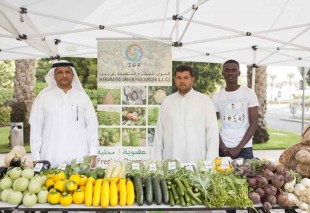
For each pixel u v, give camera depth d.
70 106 4.27
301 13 5.03
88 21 5.14
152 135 5.38
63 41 6.19
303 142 4.04
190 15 4.98
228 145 4.59
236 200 2.89
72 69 4.28
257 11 4.93
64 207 2.88
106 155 5.36
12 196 2.90
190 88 4.45
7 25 4.05
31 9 4.25
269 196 2.96
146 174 3.27
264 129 13.72
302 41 6.11
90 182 3.04
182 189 2.96
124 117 5.34
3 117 17.39
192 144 4.38
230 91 4.67
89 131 4.37
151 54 5.27
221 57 7.22
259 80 13.01
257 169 3.25
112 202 2.88
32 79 12.47
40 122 4.30
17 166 3.44
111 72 5.30
